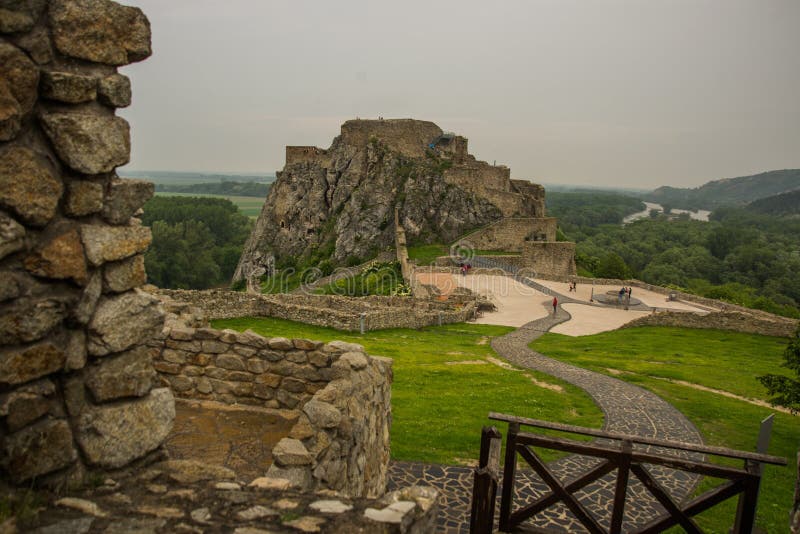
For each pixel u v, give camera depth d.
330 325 28.97
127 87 5.13
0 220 4.19
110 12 4.91
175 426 8.17
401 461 12.23
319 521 4.55
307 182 94.50
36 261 4.47
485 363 24.06
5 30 4.21
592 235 187.62
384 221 81.50
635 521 10.55
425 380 19.92
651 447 14.66
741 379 23.48
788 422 18.00
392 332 30.95
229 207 167.62
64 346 4.74
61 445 4.67
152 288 15.97
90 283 4.91
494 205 81.31
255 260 93.06
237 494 4.98
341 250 81.50
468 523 9.91
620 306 45.12
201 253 116.50
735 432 16.42
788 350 16.62
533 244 67.81
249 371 9.13
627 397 19.25
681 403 18.89
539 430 14.98
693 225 198.25
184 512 4.58
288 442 6.47
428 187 81.81
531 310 43.03
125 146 5.13
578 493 11.48
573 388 20.14
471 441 13.54
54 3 4.55
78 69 4.77
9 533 3.91
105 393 5.07
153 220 139.88
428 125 91.50
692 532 6.39
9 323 4.29
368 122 91.44
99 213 5.01
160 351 9.46
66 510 4.39
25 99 4.34
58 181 4.60
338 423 7.10
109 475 5.09
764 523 10.80
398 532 4.53
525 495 11.20
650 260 150.38
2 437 4.27
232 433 8.00
